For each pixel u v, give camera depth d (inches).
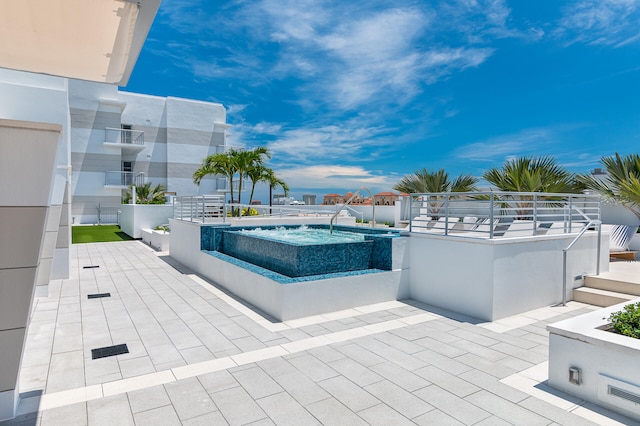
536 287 208.5
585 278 235.5
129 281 284.7
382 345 156.6
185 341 161.8
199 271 316.2
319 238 301.6
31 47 107.3
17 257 93.6
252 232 331.3
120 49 108.4
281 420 103.0
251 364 138.6
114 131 893.2
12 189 87.0
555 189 348.8
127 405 110.9
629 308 124.0
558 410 107.3
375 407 109.4
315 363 139.3
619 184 325.4
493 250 186.2
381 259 233.6
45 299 232.2
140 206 594.9
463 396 115.6
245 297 227.9
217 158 643.5
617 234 305.4
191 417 104.6
